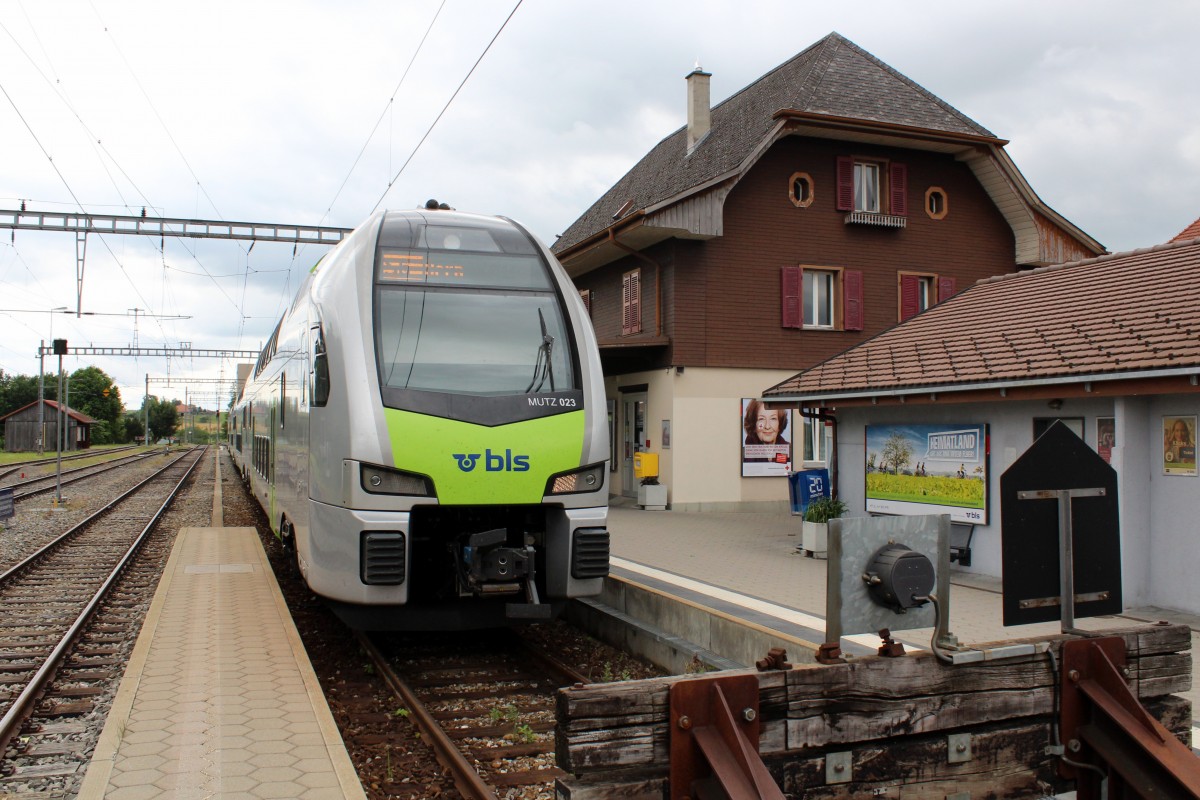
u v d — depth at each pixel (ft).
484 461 24.27
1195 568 29.81
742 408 67.26
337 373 24.95
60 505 76.84
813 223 69.62
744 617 27.25
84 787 15.75
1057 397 32.40
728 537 50.60
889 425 42.96
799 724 11.57
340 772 16.60
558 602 25.62
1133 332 32.17
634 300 71.31
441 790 17.95
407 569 23.80
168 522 69.62
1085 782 12.92
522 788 18.10
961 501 38.81
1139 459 31.27
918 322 46.98
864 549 12.15
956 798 12.40
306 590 41.04
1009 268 75.15
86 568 45.44
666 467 66.64
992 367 35.63
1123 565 31.12
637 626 29.89
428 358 25.20
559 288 27.66
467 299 26.53
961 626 28.50
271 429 40.98
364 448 23.79
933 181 72.84
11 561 47.14
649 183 85.05
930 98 73.87
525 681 26.32
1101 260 42.09
